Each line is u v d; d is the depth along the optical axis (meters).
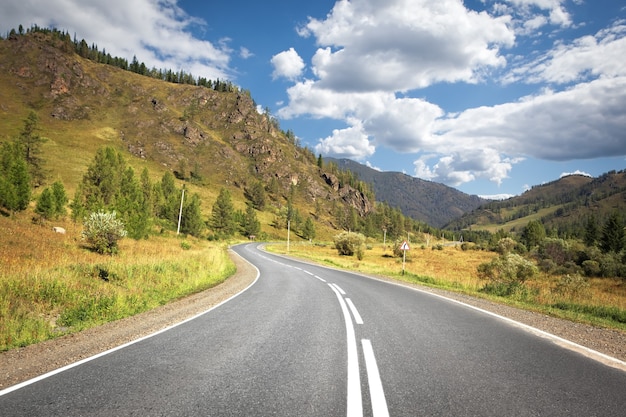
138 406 3.20
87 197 43.00
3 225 23.36
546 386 3.79
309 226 121.12
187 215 58.41
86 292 10.24
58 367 4.41
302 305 9.20
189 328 6.53
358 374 4.03
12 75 182.12
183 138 195.38
